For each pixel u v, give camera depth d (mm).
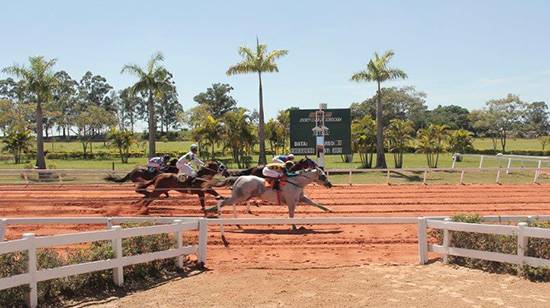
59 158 68438
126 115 136625
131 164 56500
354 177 32875
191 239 12953
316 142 32781
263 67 37469
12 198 22031
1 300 8078
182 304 8641
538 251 10023
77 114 101438
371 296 8992
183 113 70188
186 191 18078
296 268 11086
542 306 8258
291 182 15523
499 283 9641
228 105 120688
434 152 46062
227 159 55062
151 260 10156
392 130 44594
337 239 14242
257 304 8633
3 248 7969
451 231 11180
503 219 11742
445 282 9789
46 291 8711
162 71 39031
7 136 58844
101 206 20094
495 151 65938
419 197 22547
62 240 8836
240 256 12422
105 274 9602
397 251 12891
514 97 66875
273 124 53656
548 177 30953
